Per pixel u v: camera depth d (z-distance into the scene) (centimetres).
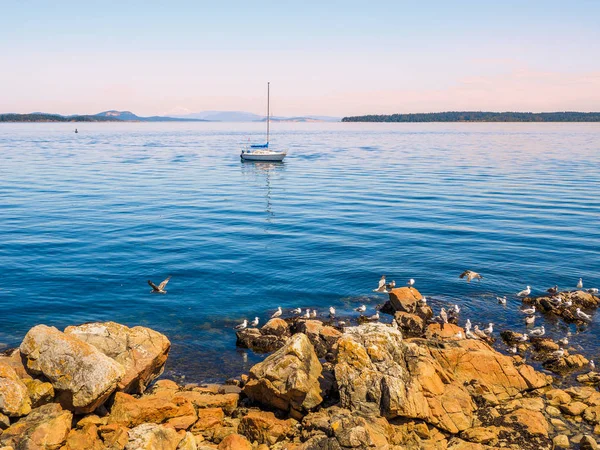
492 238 5788
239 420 2388
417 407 2281
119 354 2509
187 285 4394
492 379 2653
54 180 10212
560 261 4981
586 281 4466
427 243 5612
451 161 14162
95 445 2072
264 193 9000
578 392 2584
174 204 7881
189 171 12181
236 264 4919
